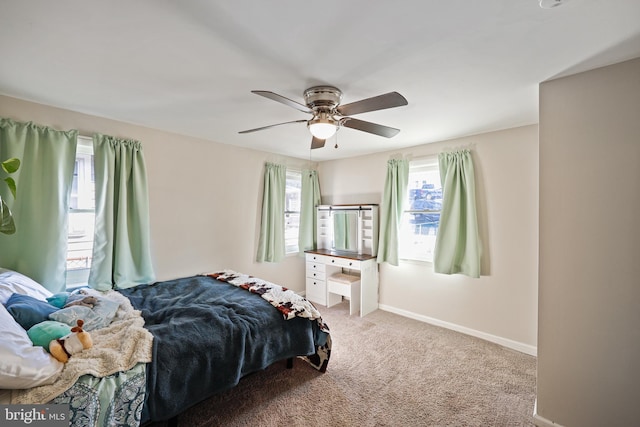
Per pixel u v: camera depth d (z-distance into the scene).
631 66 1.48
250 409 1.87
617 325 1.53
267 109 2.26
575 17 1.16
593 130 1.58
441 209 3.13
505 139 2.79
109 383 1.31
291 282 4.31
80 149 2.42
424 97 2.01
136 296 2.33
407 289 3.57
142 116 2.44
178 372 1.56
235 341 1.83
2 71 1.66
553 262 1.71
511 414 1.86
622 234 1.51
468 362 2.48
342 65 1.56
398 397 2.01
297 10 1.12
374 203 3.91
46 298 1.88
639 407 1.48
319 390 2.08
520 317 2.72
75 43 1.36
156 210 2.84
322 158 4.36
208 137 3.14
